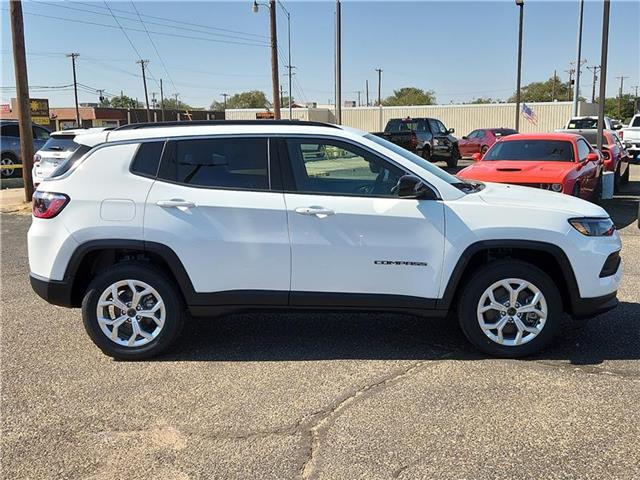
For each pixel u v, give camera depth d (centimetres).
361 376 430
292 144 456
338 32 2367
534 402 385
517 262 447
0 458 329
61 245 450
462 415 369
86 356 476
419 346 490
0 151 1936
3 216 1276
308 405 386
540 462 318
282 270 448
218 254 447
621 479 302
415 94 11131
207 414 377
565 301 464
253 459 325
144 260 468
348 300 452
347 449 333
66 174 459
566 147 1026
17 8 1361
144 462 324
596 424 355
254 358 468
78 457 330
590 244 444
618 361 451
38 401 397
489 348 457
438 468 314
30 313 590
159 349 464
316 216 443
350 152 455
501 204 448
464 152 2897
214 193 449
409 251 445
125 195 449
